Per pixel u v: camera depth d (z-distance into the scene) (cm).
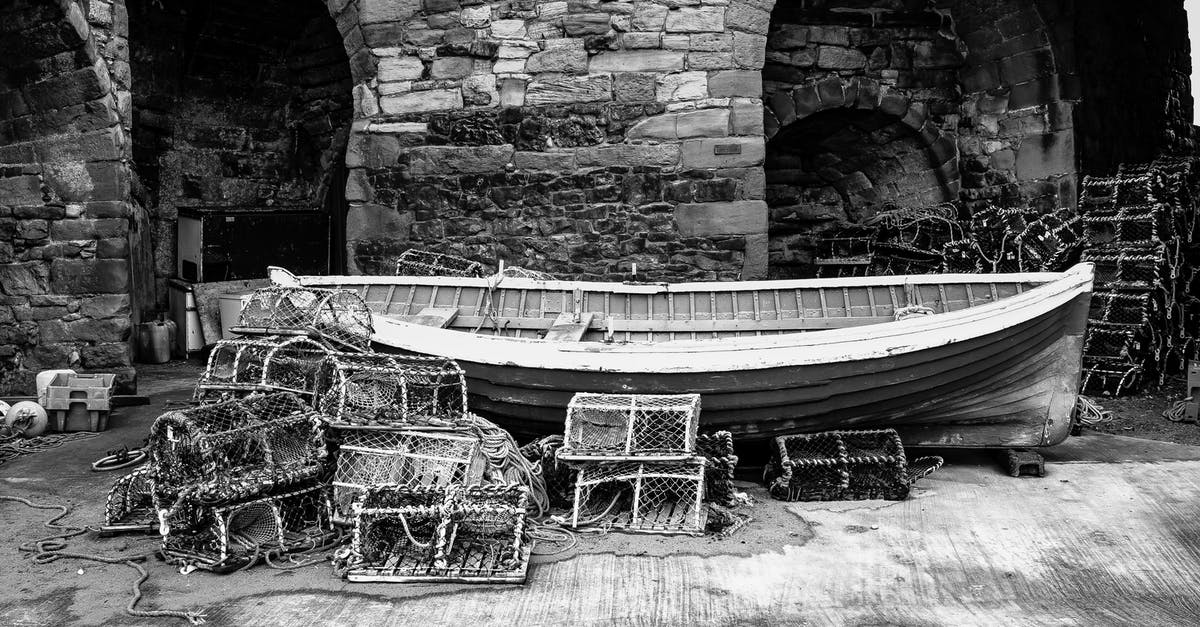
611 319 763
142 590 510
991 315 654
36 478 711
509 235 1016
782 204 1256
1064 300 662
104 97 961
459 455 572
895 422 686
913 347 641
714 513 594
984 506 620
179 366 1198
